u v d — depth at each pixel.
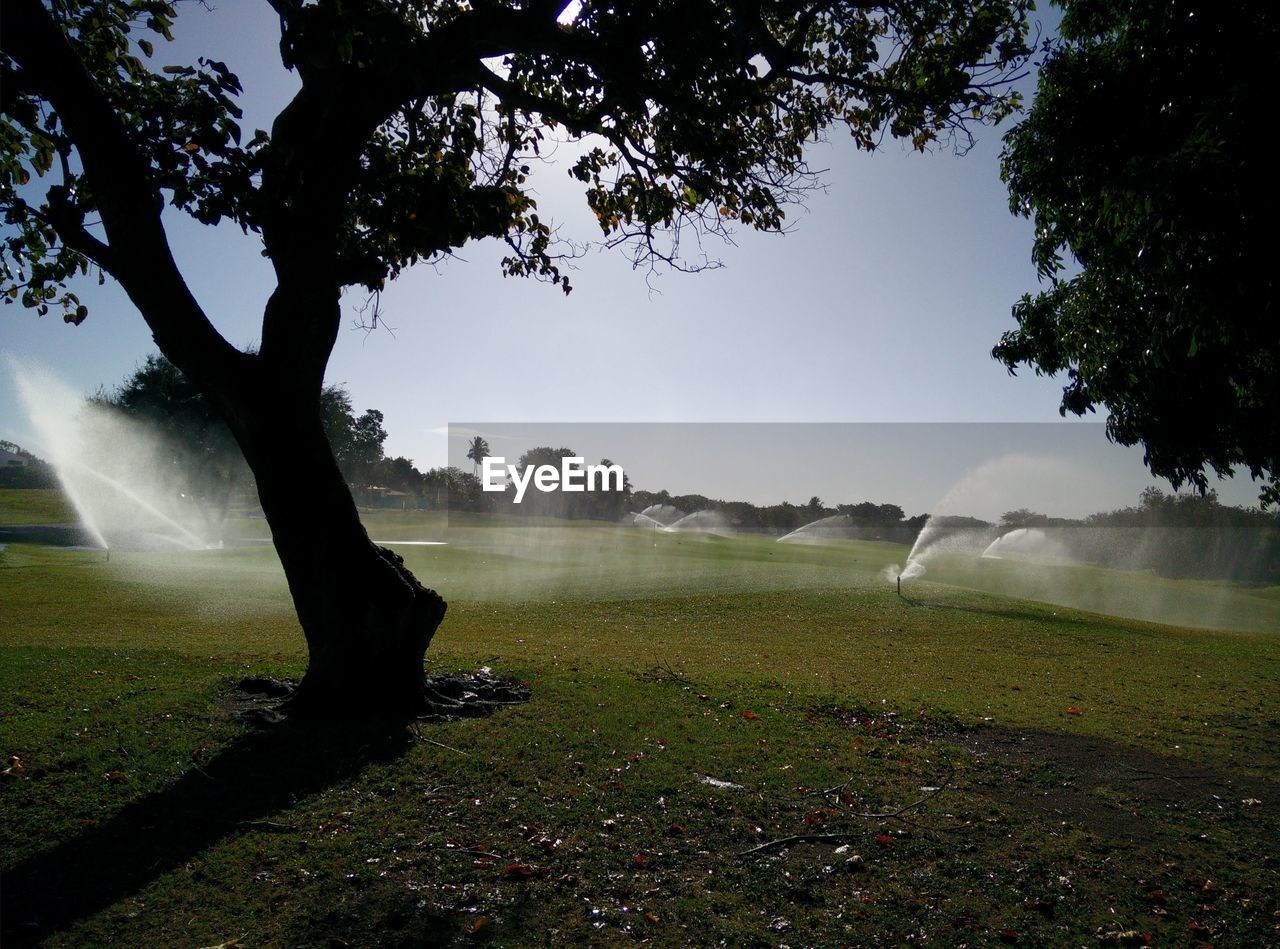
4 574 21.69
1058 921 4.75
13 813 5.49
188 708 7.89
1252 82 6.30
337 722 7.56
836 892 4.99
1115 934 4.62
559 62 9.16
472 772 6.57
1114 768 7.78
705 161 9.97
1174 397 8.09
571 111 9.65
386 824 5.59
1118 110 7.49
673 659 13.00
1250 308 6.30
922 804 6.48
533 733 7.66
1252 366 7.32
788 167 11.02
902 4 9.30
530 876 4.98
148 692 8.61
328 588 7.82
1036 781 7.24
